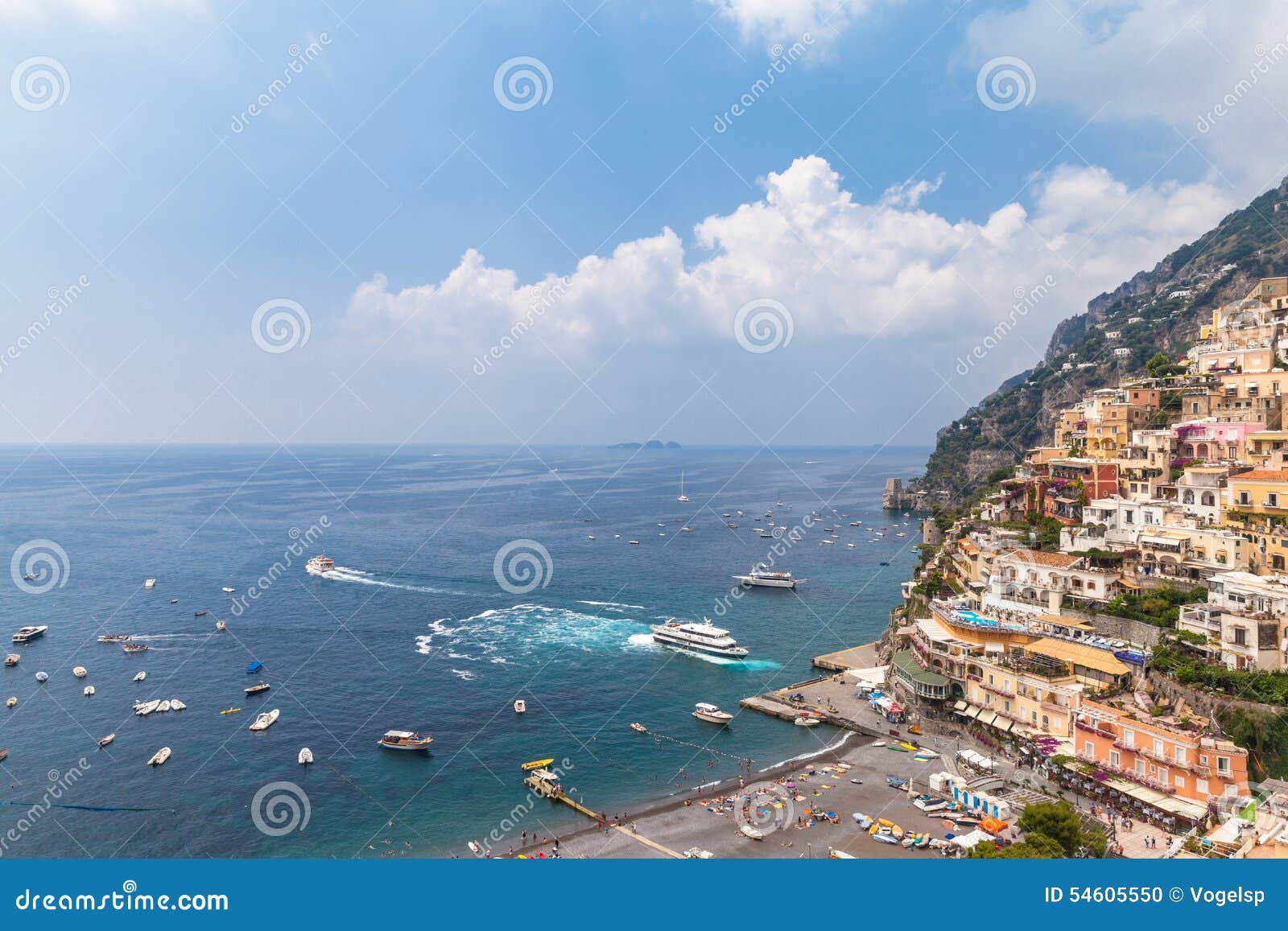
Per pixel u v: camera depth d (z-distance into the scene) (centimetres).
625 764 9788
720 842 7544
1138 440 13100
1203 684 7925
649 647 14600
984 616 10994
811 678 13000
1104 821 7206
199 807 8775
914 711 10519
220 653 14238
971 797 7862
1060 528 13262
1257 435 11288
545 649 14525
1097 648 9275
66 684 12731
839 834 7562
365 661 13812
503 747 10344
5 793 9138
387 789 9162
